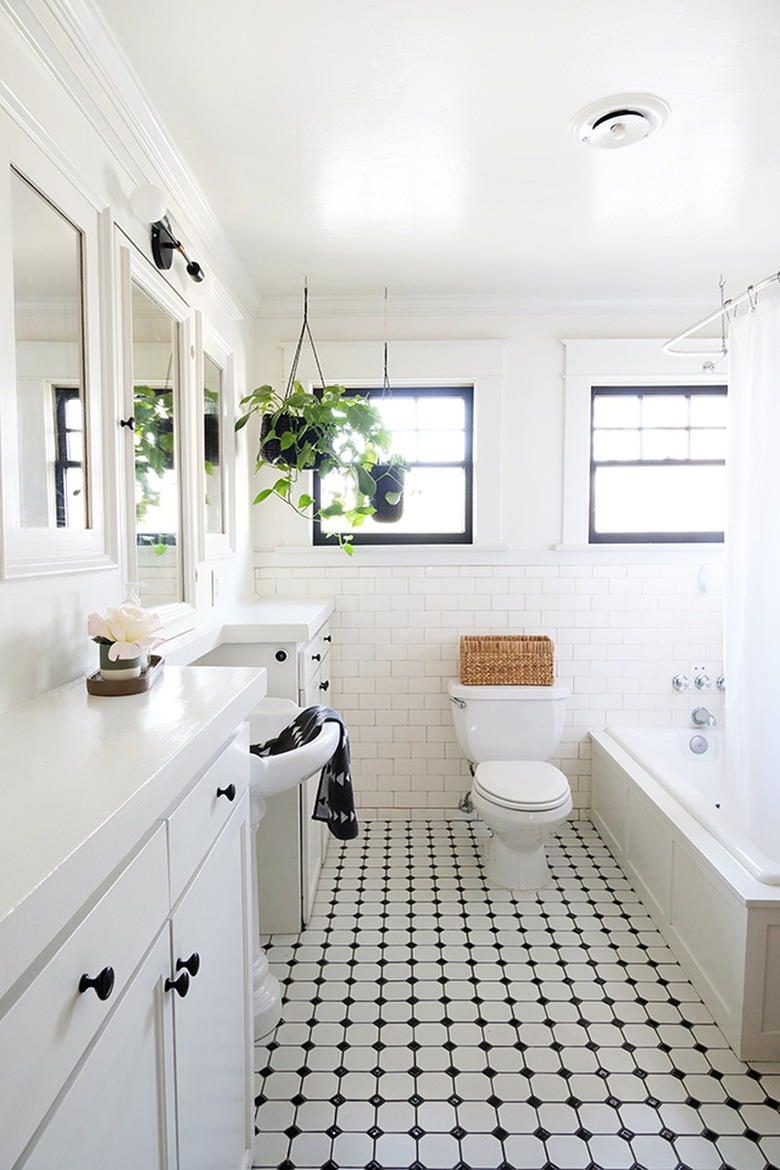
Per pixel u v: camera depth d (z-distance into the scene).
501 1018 1.75
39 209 1.15
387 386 2.92
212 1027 1.02
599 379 2.91
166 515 1.83
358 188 1.93
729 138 1.69
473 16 1.27
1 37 1.00
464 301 2.86
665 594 2.95
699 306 2.88
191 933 0.93
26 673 1.10
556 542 2.96
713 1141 1.39
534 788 2.33
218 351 2.36
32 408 1.13
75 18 1.18
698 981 1.85
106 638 1.13
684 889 1.96
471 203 2.03
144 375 1.65
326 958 1.99
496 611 2.96
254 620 2.19
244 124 1.61
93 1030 0.64
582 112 1.58
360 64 1.40
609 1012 1.77
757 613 2.08
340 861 2.61
